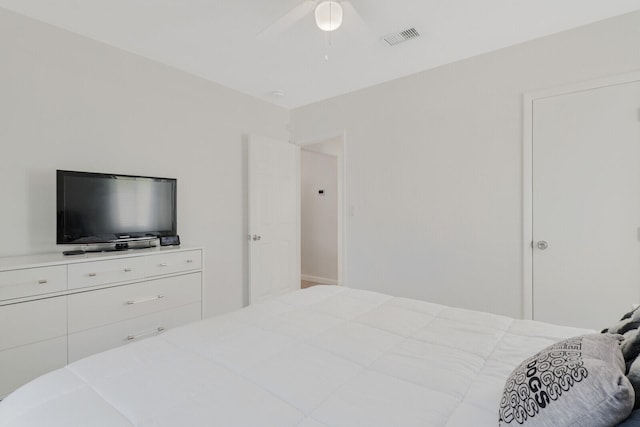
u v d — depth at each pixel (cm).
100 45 250
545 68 243
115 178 243
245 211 361
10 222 212
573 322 234
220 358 112
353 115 352
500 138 263
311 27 227
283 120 404
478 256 275
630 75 212
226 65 289
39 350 184
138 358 111
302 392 91
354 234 352
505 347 122
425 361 110
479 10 209
